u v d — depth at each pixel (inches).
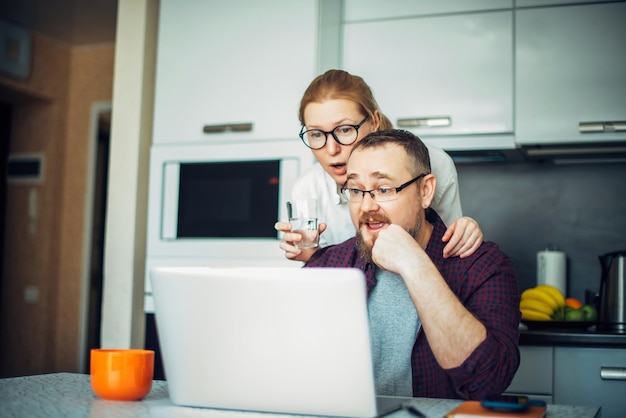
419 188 56.6
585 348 83.4
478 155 111.6
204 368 40.5
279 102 105.4
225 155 106.7
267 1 107.3
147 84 113.0
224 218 106.3
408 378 55.1
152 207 109.7
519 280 114.8
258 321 38.6
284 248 65.9
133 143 111.0
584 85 101.6
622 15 101.0
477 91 105.2
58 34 170.9
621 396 81.8
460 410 38.3
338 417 38.4
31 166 178.9
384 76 109.0
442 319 46.3
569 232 113.2
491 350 46.6
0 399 43.9
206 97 109.2
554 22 103.2
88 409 40.9
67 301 177.8
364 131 69.5
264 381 39.1
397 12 109.3
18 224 179.5
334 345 37.3
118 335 108.0
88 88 179.0
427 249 59.0
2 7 152.6
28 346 176.1
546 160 114.3
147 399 45.1
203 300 39.8
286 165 103.7
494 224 116.6
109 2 149.2
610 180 112.2
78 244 177.8
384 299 57.6
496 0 105.5
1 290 179.5
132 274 108.7
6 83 163.0
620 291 94.3
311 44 104.6
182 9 111.4
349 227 84.9
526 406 37.7
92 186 177.3
